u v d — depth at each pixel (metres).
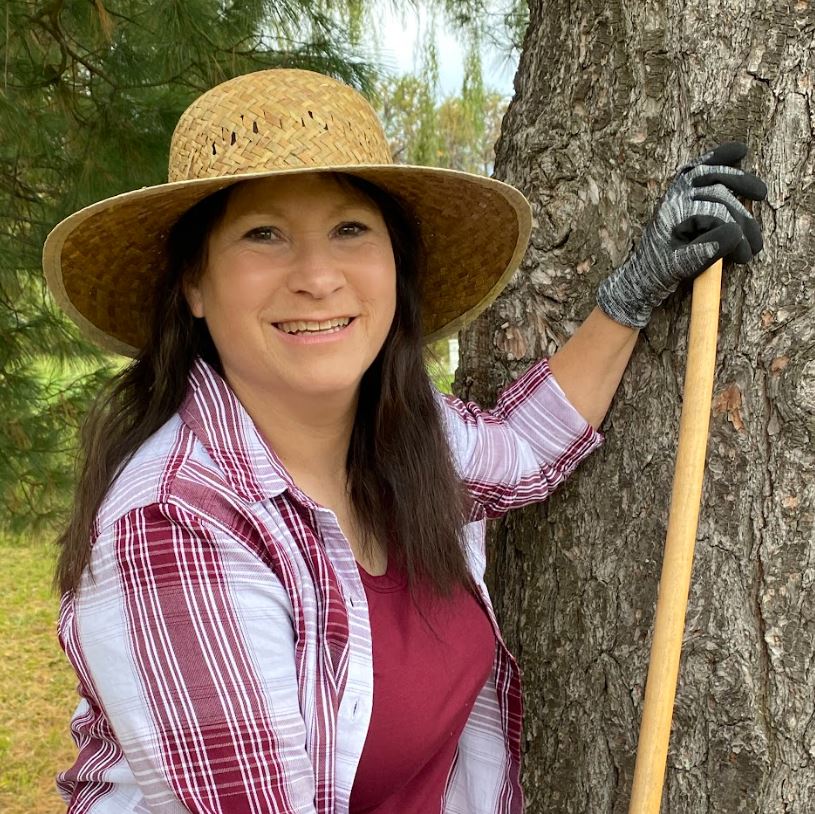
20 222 3.40
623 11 1.54
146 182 3.21
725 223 1.38
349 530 1.54
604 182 1.59
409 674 1.41
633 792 1.40
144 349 1.50
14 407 3.64
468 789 1.69
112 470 1.37
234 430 1.35
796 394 1.41
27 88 3.06
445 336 1.87
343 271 1.36
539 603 1.78
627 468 1.60
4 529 4.00
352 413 1.56
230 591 1.21
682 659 1.53
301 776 1.22
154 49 3.06
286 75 1.32
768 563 1.46
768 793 1.49
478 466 1.64
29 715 4.84
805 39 1.40
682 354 1.51
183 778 1.17
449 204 1.56
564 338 1.68
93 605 1.22
